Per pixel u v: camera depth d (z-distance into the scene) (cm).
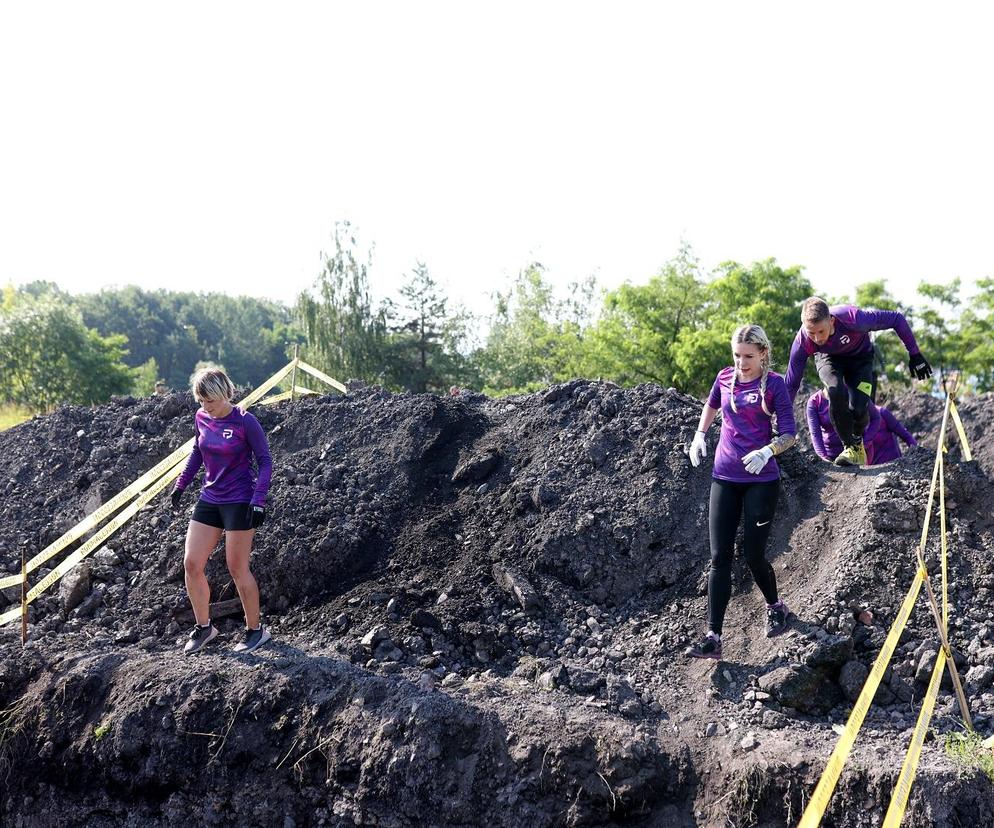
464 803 396
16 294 5244
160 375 9012
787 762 385
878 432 659
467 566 557
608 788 389
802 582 509
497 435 688
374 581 554
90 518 596
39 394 3031
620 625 518
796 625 477
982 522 516
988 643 452
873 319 564
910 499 520
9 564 612
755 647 476
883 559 497
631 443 620
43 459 723
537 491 593
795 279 2522
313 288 3934
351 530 586
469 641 497
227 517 477
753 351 451
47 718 470
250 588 488
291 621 531
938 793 357
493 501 614
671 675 470
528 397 745
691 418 623
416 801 400
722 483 464
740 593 516
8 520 664
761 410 453
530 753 401
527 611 521
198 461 494
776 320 2402
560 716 419
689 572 539
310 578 558
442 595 529
